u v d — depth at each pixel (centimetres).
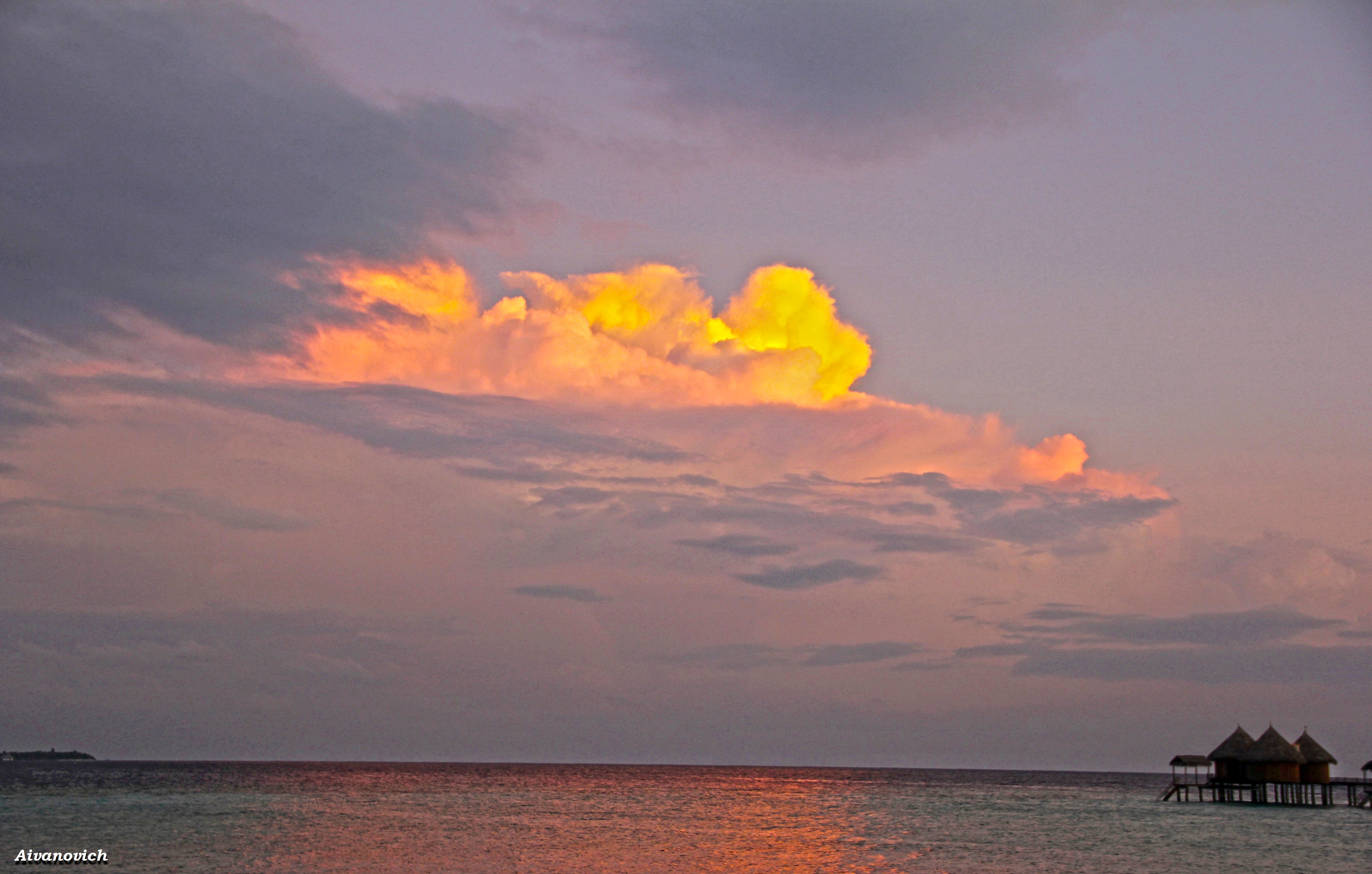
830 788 19562
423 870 6091
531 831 8706
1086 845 7819
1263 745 11225
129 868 5941
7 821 8638
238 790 13962
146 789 13850
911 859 7025
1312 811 10669
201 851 6719
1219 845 7750
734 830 9194
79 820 8812
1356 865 6644
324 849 6962
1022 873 6334
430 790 15688
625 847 7562
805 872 6375
